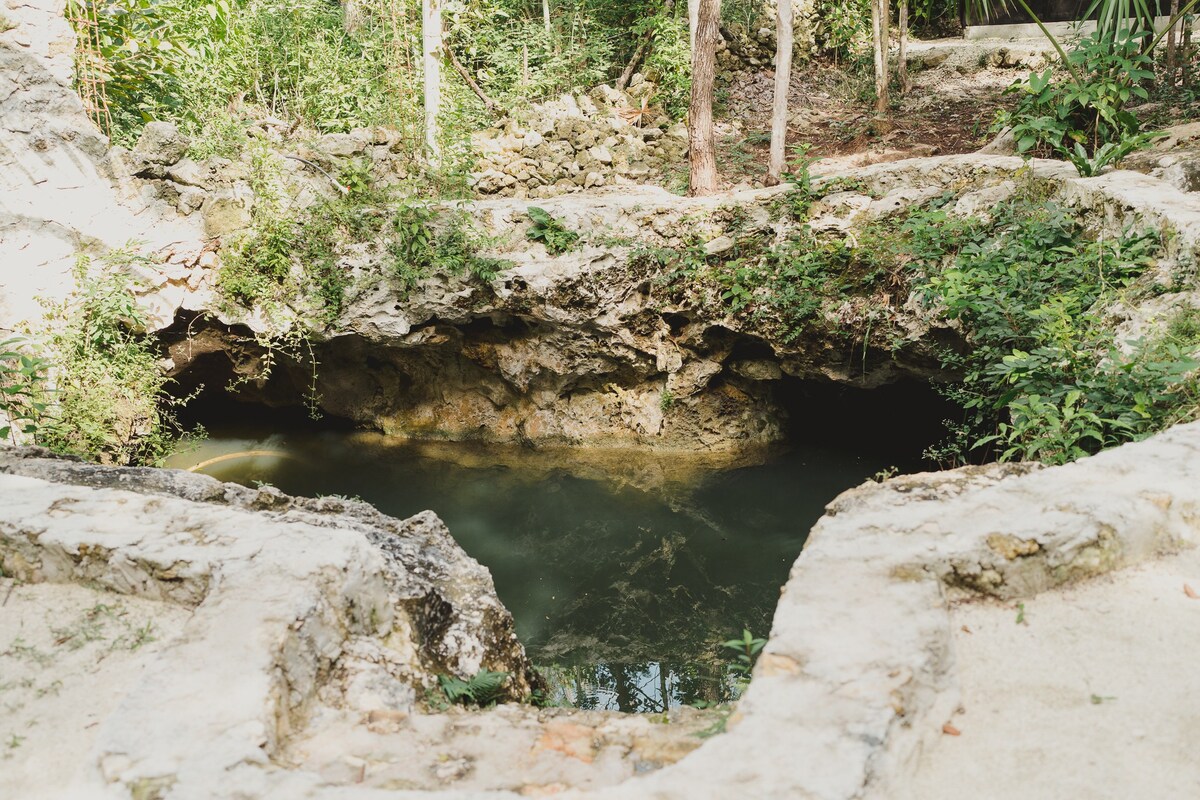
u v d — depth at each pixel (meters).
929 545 3.47
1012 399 6.39
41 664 3.42
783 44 10.71
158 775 2.57
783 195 9.84
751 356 10.58
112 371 8.96
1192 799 2.52
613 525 9.61
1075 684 3.01
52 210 8.99
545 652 7.67
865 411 11.26
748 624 7.89
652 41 14.48
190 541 3.82
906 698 2.74
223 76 11.70
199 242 9.75
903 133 12.68
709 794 2.40
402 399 11.66
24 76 8.89
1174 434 4.32
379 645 3.66
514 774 2.92
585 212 10.01
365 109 11.66
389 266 9.98
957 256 8.20
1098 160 8.09
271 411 12.10
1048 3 15.38
